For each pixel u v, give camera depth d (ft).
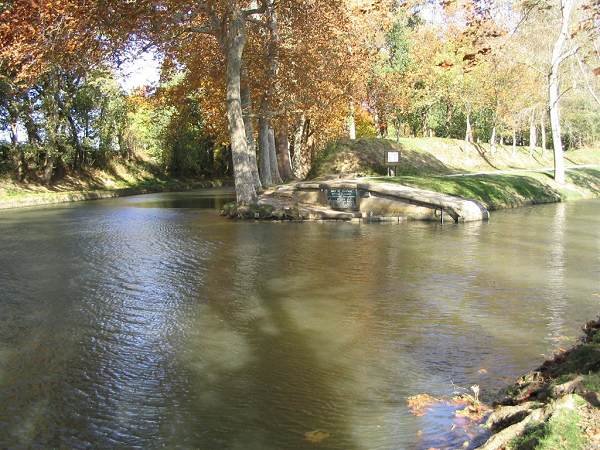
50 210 92.63
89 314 29.07
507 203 86.53
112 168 159.43
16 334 25.93
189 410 18.08
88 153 148.66
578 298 31.22
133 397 19.10
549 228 60.49
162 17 69.51
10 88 110.73
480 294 32.22
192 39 93.56
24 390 19.77
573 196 102.83
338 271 38.63
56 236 58.34
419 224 65.21
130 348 23.95
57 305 30.86
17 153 126.11
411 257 43.62
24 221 74.59
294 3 82.69
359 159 129.08
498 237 53.93
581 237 53.72
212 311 29.35
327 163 128.88
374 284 34.83
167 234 58.34
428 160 139.85
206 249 48.14
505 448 13.61
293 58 93.97
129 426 17.03
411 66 158.92
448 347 23.56
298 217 69.92
